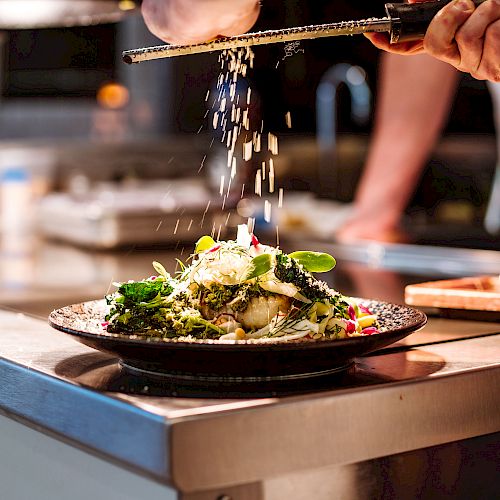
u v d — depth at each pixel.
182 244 3.31
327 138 5.24
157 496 1.27
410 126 3.47
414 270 2.63
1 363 1.54
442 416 1.40
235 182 4.61
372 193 3.51
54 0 2.46
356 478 1.35
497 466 1.54
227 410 1.22
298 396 1.28
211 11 1.51
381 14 4.97
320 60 5.43
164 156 5.17
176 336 1.39
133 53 1.46
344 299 1.52
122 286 1.45
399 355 1.56
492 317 1.86
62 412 1.38
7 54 5.23
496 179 4.45
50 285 2.37
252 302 1.40
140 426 1.22
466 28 1.49
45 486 1.50
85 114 5.46
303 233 3.45
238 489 1.25
